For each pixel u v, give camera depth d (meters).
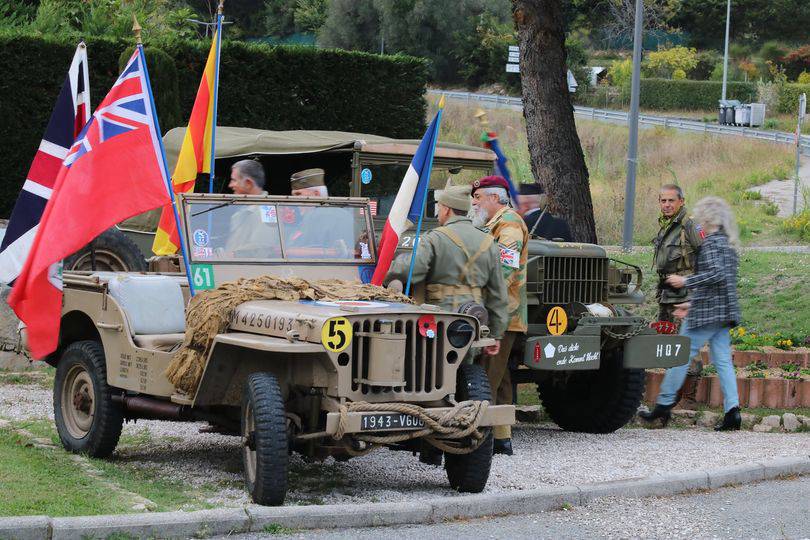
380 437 8.87
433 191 15.16
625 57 116.06
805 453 11.99
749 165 58.59
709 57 114.19
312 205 11.43
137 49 11.22
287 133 16.27
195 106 13.77
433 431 9.04
